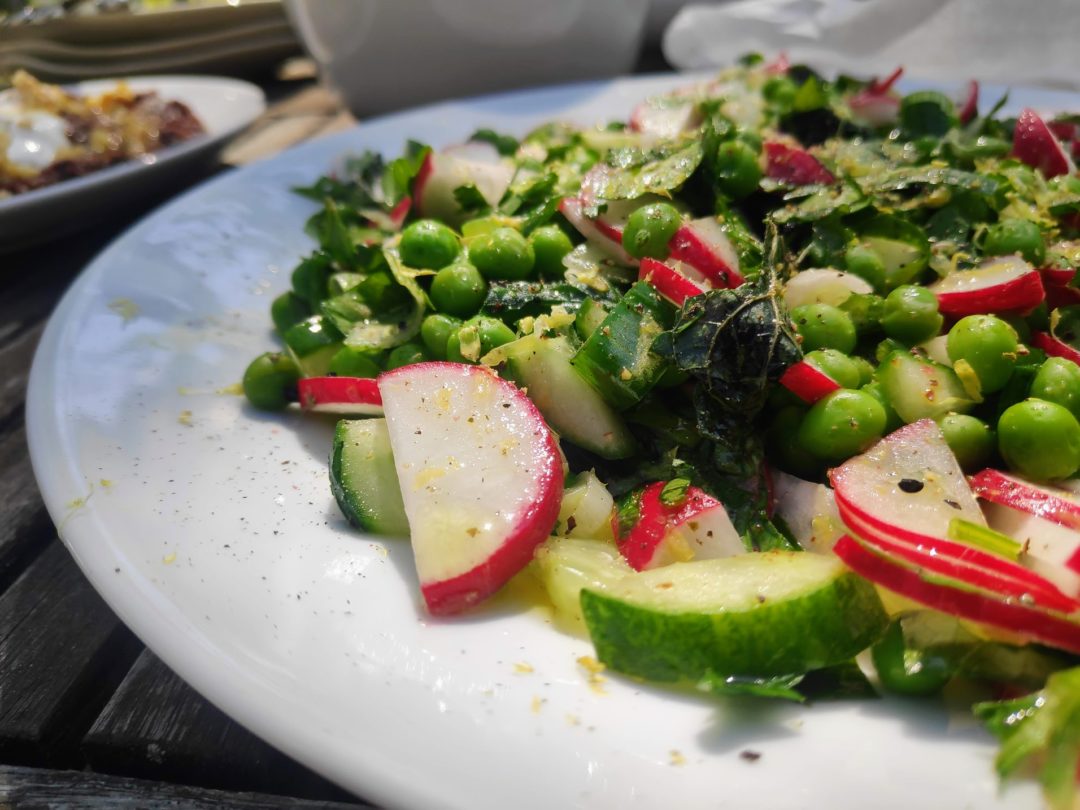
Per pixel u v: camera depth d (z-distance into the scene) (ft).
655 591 0.26
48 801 0.27
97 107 0.76
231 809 0.26
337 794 0.27
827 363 0.34
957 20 0.78
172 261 0.47
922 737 0.22
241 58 1.04
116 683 0.31
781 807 0.20
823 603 0.26
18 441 0.45
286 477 0.34
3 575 0.37
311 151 0.61
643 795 0.20
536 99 0.71
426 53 0.82
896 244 0.41
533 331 0.36
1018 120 0.52
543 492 0.30
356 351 0.40
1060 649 0.24
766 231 0.42
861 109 0.59
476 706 0.23
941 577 0.25
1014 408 0.32
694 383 0.36
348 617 0.26
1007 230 0.40
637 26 0.87
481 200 0.48
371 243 0.47
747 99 0.60
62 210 0.64
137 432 0.34
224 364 0.41
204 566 0.27
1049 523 0.28
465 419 0.33
